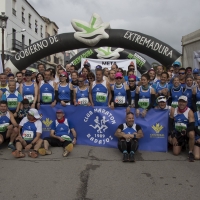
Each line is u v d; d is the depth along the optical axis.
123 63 11.52
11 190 3.36
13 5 25.38
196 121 4.98
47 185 3.51
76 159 4.64
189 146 4.78
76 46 9.57
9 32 24.14
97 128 5.61
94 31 9.20
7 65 9.66
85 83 6.38
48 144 5.27
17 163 4.42
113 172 4.01
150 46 8.99
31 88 6.10
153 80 6.65
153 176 3.86
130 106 5.65
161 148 5.29
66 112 5.73
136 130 5.02
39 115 5.32
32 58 9.63
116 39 9.24
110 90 5.86
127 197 3.17
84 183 3.58
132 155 4.54
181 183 3.60
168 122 5.29
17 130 5.26
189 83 5.73
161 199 3.12
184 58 10.10
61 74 5.90
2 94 6.10
